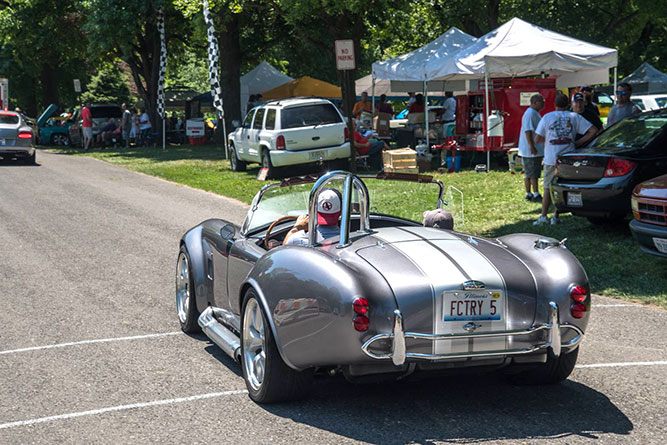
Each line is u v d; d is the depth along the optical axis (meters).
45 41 37.69
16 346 6.14
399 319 4.06
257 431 4.25
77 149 33.62
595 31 32.12
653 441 4.06
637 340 6.16
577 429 4.24
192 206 14.80
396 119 35.81
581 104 11.74
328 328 4.16
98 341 6.24
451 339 4.19
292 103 18.62
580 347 5.98
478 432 4.19
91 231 11.92
